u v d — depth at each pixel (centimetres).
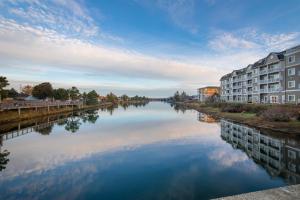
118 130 2731
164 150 1666
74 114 5391
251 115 3372
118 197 886
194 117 4491
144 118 4381
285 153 1509
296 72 3941
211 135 2309
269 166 1252
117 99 16525
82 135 2373
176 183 1022
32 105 4166
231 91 7269
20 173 1182
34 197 894
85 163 1355
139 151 1639
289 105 3297
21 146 1841
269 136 2072
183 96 15538
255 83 5497
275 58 4512
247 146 1766
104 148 1745
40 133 2516
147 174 1148
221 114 4278
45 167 1284
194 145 1833
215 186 981
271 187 963
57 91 7525
